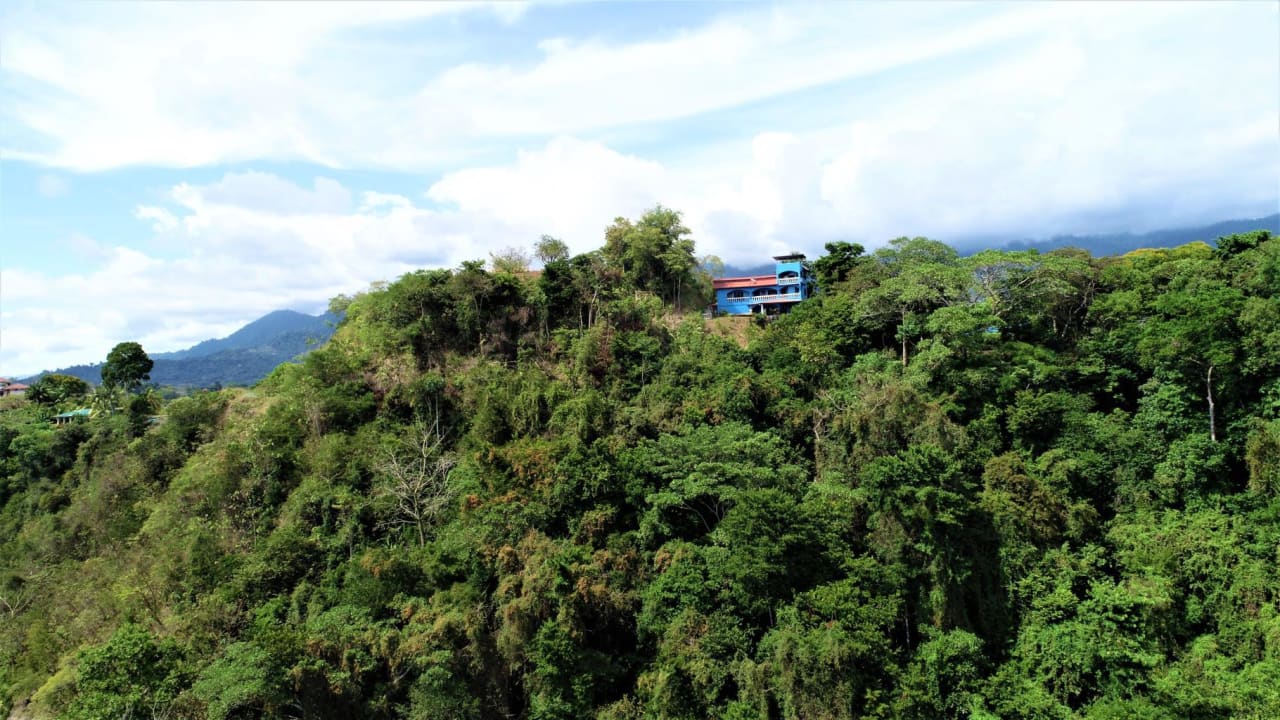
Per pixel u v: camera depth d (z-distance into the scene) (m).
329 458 55.69
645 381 64.25
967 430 52.94
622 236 82.50
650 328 71.25
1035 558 44.22
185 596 46.69
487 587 44.78
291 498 54.31
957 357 57.53
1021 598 43.31
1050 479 48.06
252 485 55.94
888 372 59.22
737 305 87.06
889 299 64.69
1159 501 48.28
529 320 71.19
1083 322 62.53
